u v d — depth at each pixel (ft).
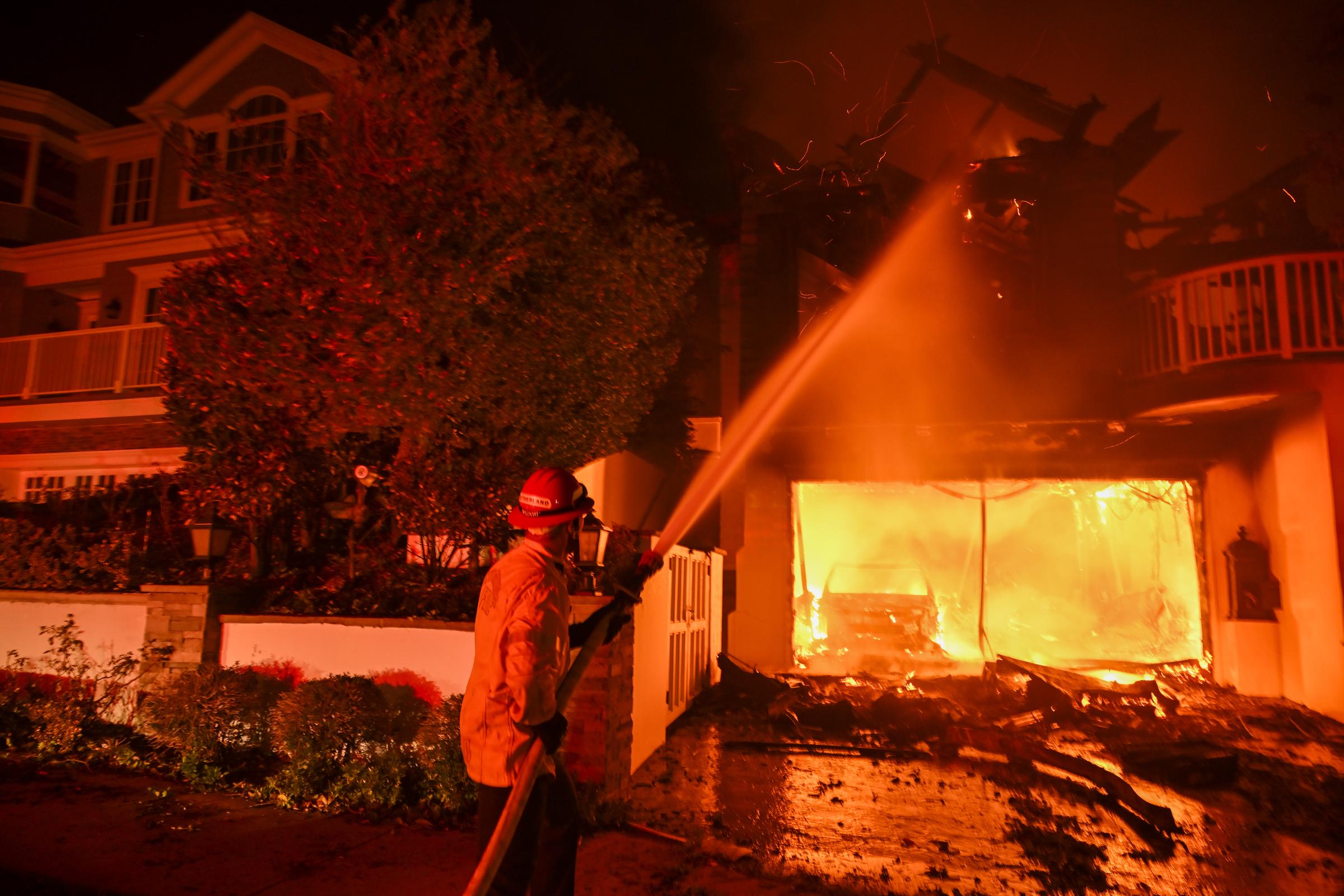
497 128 25.98
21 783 18.74
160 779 19.31
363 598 23.30
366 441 27.25
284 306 24.54
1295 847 18.17
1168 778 23.22
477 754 9.98
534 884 10.53
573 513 10.55
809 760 24.97
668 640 27.45
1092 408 41.09
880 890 14.96
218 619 22.07
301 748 18.30
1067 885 15.53
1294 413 34.99
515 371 25.64
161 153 54.39
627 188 31.94
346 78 26.55
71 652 23.29
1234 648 38.22
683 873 15.07
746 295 47.21
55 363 47.88
